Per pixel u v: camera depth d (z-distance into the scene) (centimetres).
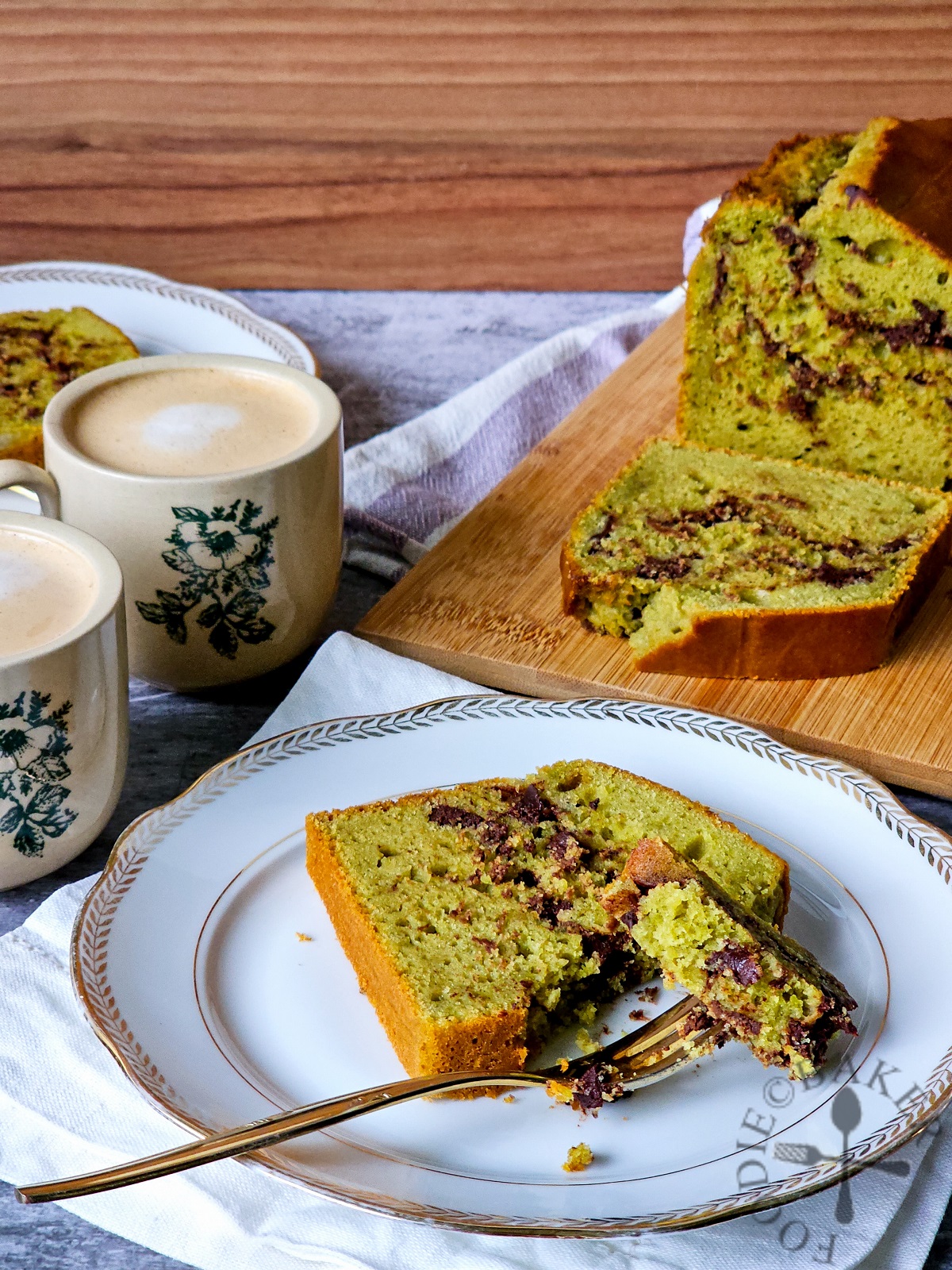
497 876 42
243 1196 36
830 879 43
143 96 75
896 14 71
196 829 44
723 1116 38
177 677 49
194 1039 39
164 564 47
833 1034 38
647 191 77
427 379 71
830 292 60
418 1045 38
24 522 44
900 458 62
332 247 79
